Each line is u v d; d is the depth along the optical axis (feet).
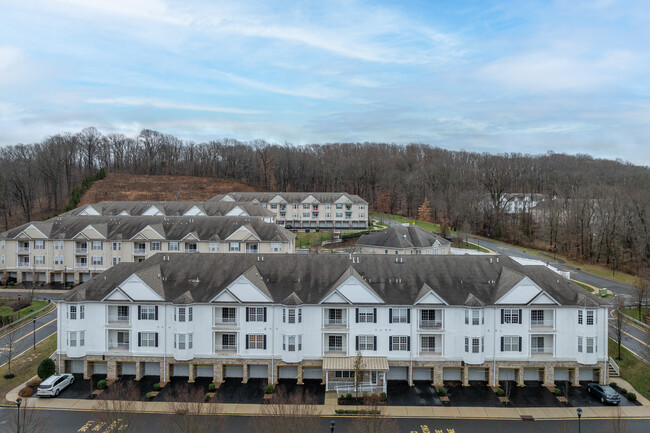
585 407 158.71
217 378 176.35
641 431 143.23
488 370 176.55
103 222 339.98
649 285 284.41
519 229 481.46
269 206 502.38
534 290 173.68
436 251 341.21
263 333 176.65
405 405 160.35
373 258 196.65
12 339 203.82
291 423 127.85
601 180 599.57
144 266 195.42
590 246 397.60
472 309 170.91
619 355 192.44
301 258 197.47
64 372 180.45
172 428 134.31
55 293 301.63
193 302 176.04
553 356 174.19
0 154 599.16
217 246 333.83
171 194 635.25
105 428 139.33
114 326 177.68
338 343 179.73
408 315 175.52
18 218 494.18
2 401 161.27
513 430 144.66
